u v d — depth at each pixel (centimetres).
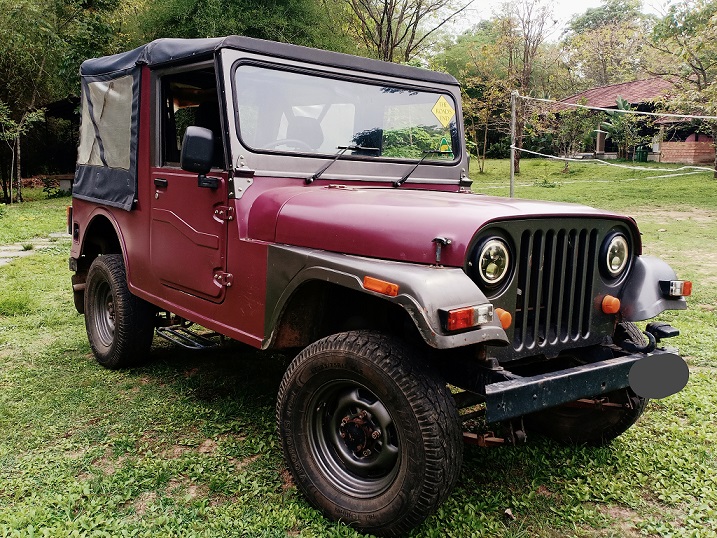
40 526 250
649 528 259
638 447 327
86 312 468
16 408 370
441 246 237
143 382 419
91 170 457
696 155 2572
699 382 418
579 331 278
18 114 1819
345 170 338
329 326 301
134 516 263
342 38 1392
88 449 322
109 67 419
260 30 1330
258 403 382
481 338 220
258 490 280
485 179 2316
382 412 245
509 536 251
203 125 347
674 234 1088
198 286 338
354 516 249
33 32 1661
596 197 1678
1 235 1095
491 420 223
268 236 295
